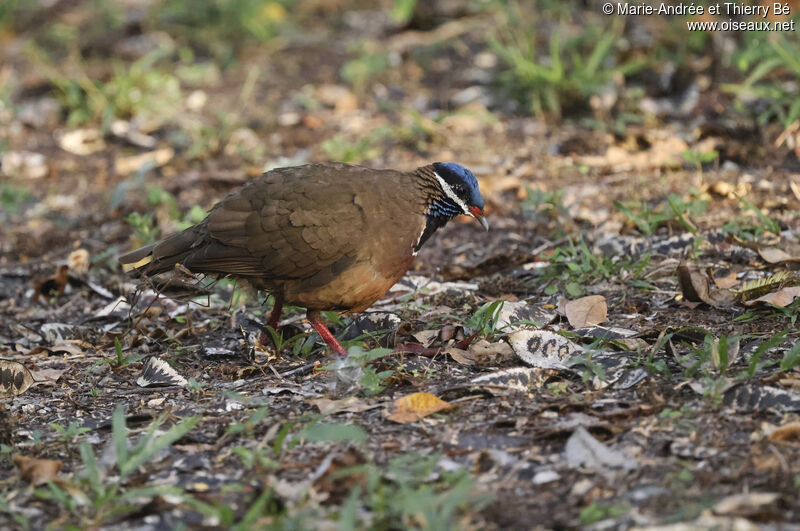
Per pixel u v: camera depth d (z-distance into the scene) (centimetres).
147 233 1329
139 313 1165
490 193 1456
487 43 2038
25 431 861
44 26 2388
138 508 698
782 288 988
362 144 1609
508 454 745
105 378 982
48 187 1686
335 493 698
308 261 945
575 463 724
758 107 1603
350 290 959
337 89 1947
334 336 1052
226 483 738
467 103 1806
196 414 864
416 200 980
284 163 1528
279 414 848
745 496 647
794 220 1258
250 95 1964
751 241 1168
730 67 1744
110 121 1856
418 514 656
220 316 1152
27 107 1978
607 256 1173
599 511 652
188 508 704
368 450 763
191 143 1784
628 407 804
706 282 1016
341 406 839
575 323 995
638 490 681
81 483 731
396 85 1934
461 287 1152
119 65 2111
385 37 2169
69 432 817
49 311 1238
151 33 2288
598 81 1711
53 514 711
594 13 2048
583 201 1409
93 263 1330
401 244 967
